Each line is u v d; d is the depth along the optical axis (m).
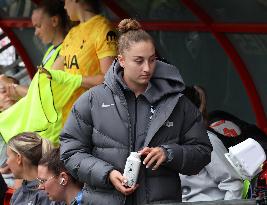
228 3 21.27
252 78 21.91
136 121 12.12
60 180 13.37
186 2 21.61
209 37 22.44
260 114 21.95
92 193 12.22
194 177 13.96
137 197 12.02
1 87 17.80
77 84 16.08
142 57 11.85
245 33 21.55
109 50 16.36
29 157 14.05
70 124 12.37
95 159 12.09
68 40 16.80
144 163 11.73
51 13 17.16
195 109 12.38
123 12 23.28
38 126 16.03
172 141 12.16
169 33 22.98
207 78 22.73
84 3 16.55
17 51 26.06
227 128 15.16
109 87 12.16
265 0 20.64
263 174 13.84
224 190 13.84
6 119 16.28
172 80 12.16
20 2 25.36
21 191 14.23
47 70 15.84
